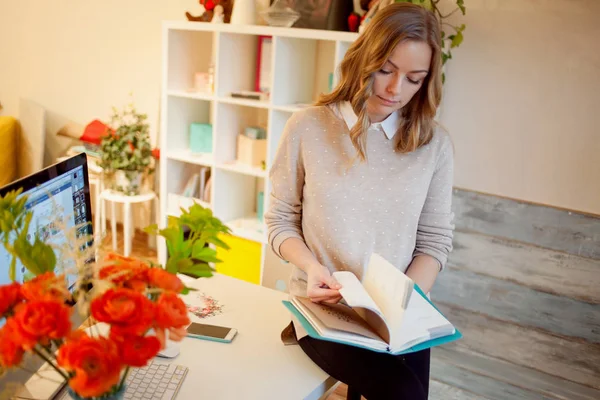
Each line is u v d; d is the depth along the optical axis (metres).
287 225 1.76
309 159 1.71
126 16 4.23
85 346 0.92
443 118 2.90
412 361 1.60
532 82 2.67
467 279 2.90
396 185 1.69
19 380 1.21
